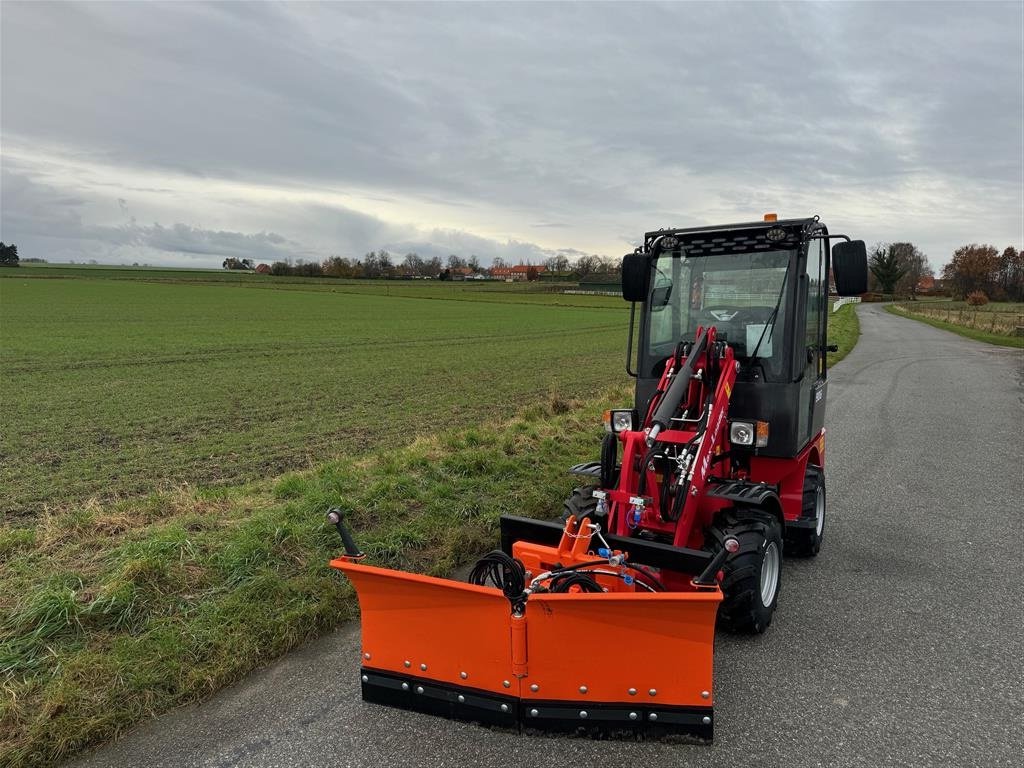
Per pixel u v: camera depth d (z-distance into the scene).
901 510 7.10
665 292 5.35
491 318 50.09
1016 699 3.66
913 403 14.16
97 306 51.91
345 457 9.46
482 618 3.33
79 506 7.26
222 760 3.15
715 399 4.55
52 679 3.54
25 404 14.24
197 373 19.48
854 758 3.16
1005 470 8.77
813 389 5.63
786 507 5.36
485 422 11.98
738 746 3.24
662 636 3.17
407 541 5.55
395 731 3.37
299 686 3.76
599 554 3.84
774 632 4.43
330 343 29.53
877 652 4.17
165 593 4.41
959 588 5.14
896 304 89.62
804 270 5.00
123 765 3.13
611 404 12.87
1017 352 26.14
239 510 6.23
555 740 3.29
